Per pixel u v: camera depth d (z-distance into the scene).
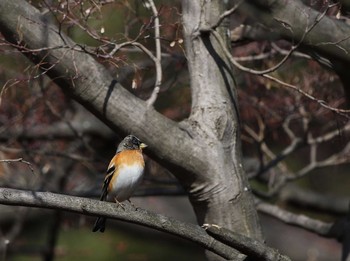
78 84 9.22
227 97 9.77
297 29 9.87
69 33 11.38
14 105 13.41
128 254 19.44
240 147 9.84
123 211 8.15
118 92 9.29
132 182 10.02
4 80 13.07
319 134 14.12
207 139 9.54
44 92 13.07
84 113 15.38
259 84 13.18
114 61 10.28
